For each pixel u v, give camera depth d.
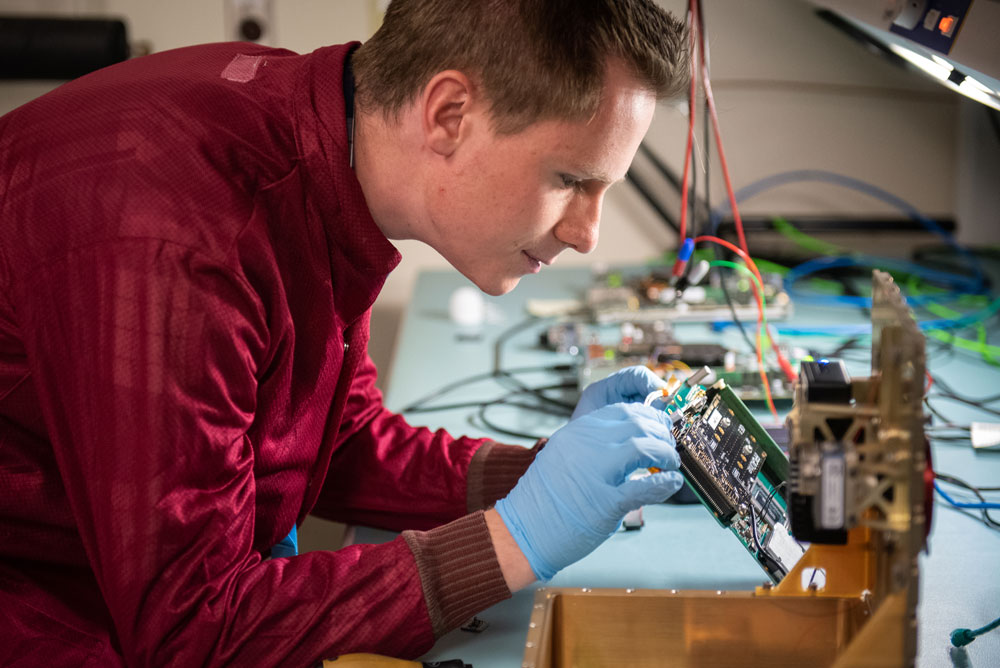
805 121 2.84
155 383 0.82
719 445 1.07
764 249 2.79
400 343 2.09
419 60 0.90
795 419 0.80
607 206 2.91
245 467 0.90
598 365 1.69
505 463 1.21
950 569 1.08
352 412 1.28
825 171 2.88
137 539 0.82
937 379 1.78
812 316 2.20
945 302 2.30
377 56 0.95
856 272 2.58
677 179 2.81
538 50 0.85
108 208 0.85
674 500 1.32
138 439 0.82
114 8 2.76
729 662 0.91
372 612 0.89
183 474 0.84
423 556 0.91
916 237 2.88
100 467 0.83
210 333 0.84
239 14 2.78
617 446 0.91
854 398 0.81
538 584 1.09
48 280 0.85
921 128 2.83
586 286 2.54
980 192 2.85
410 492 1.23
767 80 2.81
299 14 2.79
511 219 0.94
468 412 1.66
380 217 1.01
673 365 1.58
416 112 0.92
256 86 0.98
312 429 1.08
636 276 2.44
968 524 1.20
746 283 2.20
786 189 2.89
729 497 1.04
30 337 0.86
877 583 0.79
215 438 0.85
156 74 0.99
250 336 0.88
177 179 0.87
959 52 1.17
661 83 0.89
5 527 0.97
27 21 2.53
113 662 0.98
